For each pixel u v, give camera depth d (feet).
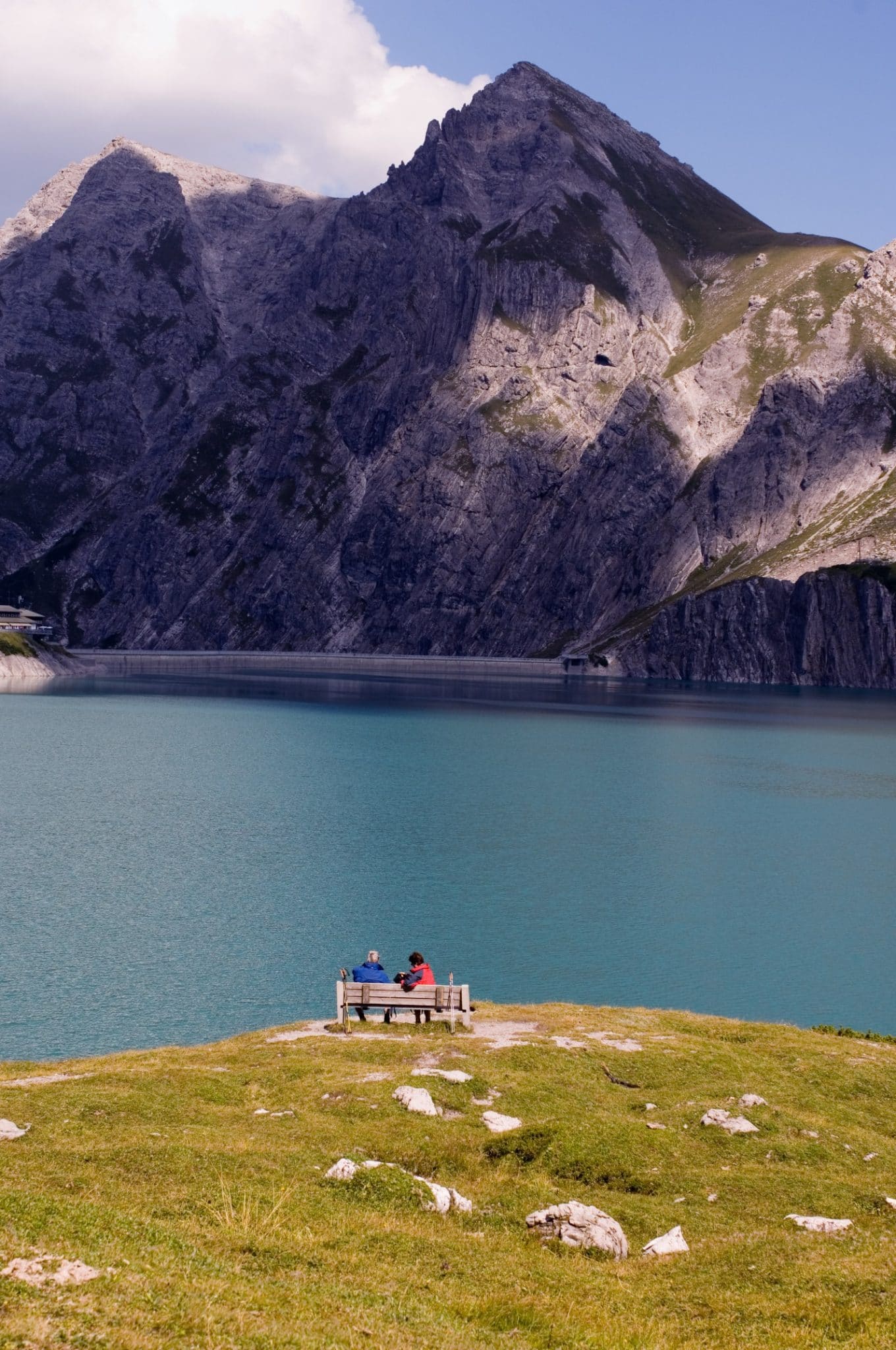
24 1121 93.15
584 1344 62.23
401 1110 100.53
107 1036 191.83
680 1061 123.24
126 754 585.63
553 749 654.12
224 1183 79.82
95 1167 82.07
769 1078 120.47
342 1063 115.34
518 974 236.63
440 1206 82.07
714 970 244.01
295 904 286.87
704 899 309.01
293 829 389.80
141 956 239.30
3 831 371.97
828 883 332.60
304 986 221.66
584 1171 90.89
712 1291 72.23
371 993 135.33
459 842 375.04
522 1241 79.05
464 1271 71.97
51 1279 56.70
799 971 245.86
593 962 247.70
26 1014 201.87
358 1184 83.20
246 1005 209.56
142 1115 97.04
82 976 224.33
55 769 526.57
